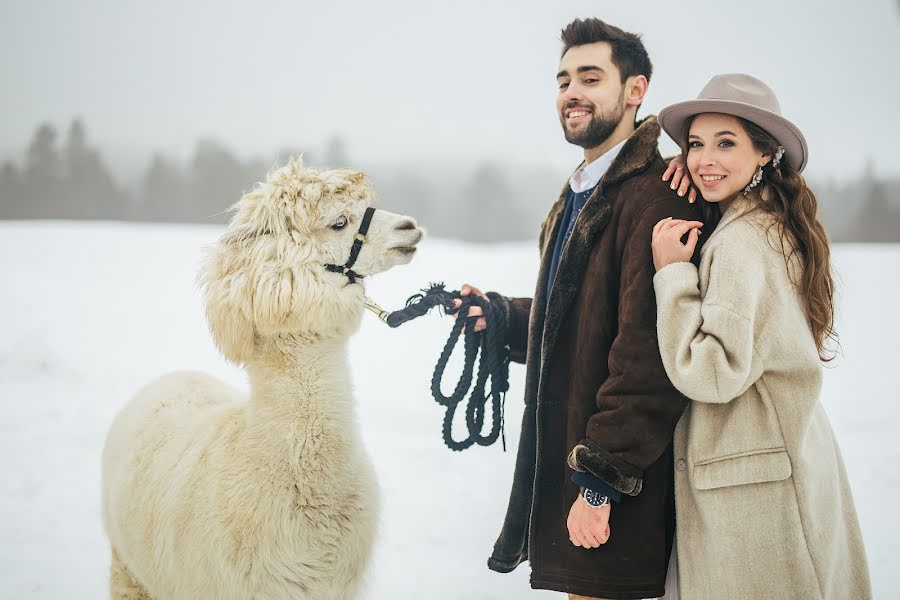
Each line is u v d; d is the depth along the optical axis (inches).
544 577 101.0
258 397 97.0
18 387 299.6
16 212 3442.4
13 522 177.0
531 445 108.8
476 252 714.8
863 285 554.6
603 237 99.5
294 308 94.8
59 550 162.4
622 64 102.5
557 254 108.7
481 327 116.8
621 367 91.4
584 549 97.0
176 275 582.2
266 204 98.3
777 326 87.0
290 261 95.9
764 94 91.7
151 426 115.0
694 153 93.8
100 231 810.2
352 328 100.5
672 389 90.2
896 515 172.9
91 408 276.4
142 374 323.6
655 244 91.7
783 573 86.6
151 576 102.7
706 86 94.7
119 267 599.2
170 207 3617.1
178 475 100.2
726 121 91.3
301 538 90.9
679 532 92.9
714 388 85.0
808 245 89.8
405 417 259.8
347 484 95.4
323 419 95.7
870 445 225.8
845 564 94.0
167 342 381.4
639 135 99.8
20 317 396.2
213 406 116.5
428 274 528.4
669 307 88.4
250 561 89.5
